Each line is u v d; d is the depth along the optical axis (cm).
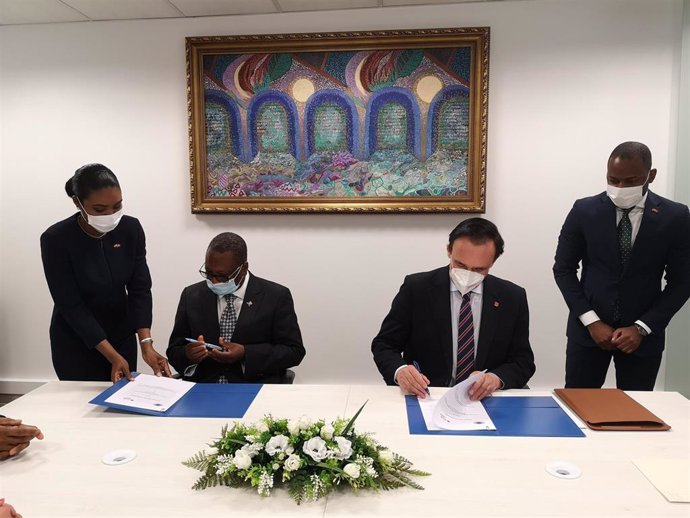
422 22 292
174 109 313
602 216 205
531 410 145
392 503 101
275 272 319
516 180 299
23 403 154
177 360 195
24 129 324
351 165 304
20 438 120
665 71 282
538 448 123
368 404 150
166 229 322
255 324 197
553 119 292
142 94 314
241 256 190
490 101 295
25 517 97
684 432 131
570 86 289
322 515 98
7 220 332
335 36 292
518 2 285
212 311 198
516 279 306
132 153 319
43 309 337
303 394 159
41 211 330
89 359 204
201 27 305
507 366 169
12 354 342
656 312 199
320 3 286
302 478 104
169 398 155
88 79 316
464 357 173
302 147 306
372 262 312
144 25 308
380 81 296
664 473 110
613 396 152
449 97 292
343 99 300
